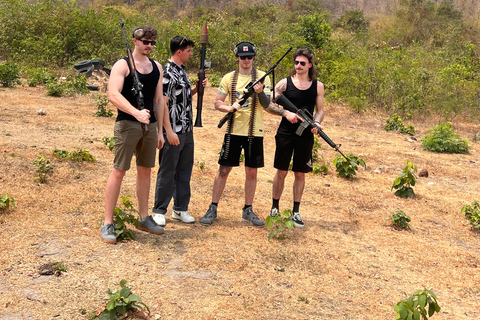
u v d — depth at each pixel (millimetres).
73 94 12875
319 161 8562
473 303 4207
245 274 4109
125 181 6188
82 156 6816
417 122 13648
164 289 3699
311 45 19047
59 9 20656
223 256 4352
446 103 14156
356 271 4488
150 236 4598
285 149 5215
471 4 35000
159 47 19344
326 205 6340
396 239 5430
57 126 9094
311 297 3908
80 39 19844
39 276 3672
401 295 4156
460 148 10523
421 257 5020
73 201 5250
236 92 5008
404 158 9562
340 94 14914
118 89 4117
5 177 5715
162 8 41250
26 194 5305
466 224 6215
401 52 18375
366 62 15688
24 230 4402
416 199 7012
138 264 4020
